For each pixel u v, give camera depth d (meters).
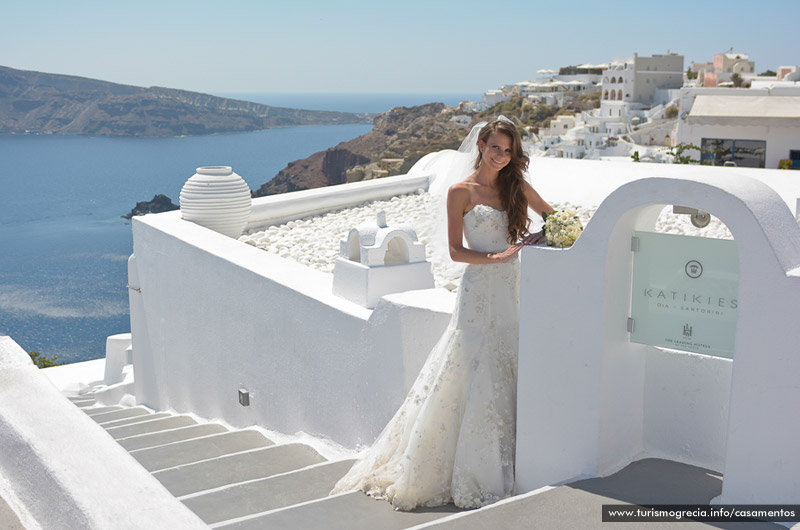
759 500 3.01
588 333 3.53
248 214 9.66
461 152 4.41
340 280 6.17
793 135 30.69
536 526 3.13
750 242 2.89
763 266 2.87
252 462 5.94
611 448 3.66
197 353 8.36
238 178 9.59
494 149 4.03
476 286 4.13
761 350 2.92
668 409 3.79
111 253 173.00
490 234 4.14
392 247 6.38
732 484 3.08
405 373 5.18
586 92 154.12
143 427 8.32
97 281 144.00
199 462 5.92
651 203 3.22
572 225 3.63
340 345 5.90
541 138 96.69
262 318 6.98
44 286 138.75
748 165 31.98
